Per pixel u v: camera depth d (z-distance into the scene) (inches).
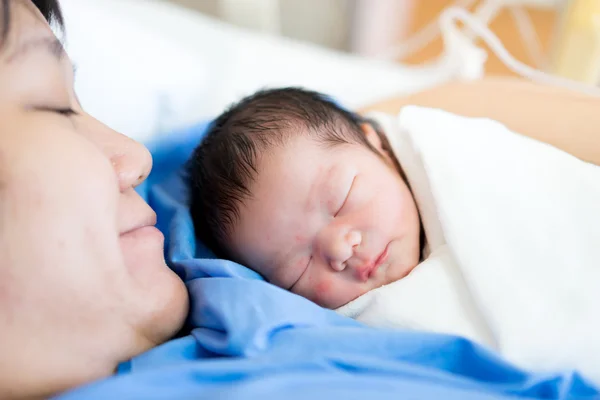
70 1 36.0
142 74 36.0
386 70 46.1
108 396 15.9
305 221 26.7
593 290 21.3
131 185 21.0
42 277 16.2
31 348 16.6
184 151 36.5
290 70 43.9
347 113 30.6
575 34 40.3
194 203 30.7
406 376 18.3
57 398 15.8
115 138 20.9
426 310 23.2
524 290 21.8
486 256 22.9
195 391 16.6
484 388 18.4
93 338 18.0
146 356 19.1
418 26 64.2
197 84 39.1
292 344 19.5
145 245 20.8
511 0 63.2
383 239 26.0
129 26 38.5
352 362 18.3
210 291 22.0
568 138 29.7
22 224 15.8
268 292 21.3
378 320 24.0
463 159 26.0
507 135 27.0
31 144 16.3
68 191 16.6
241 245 28.5
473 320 22.5
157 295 20.1
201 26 43.7
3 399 16.6
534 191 24.3
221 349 19.6
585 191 23.8
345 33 65.6
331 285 26.3
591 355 20.6
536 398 18.5
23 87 17.0
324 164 27.2
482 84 36.5
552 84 38.2
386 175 27.4
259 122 29.5
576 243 22.6
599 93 38.1
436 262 24.5
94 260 17.3
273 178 27.6
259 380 16.3
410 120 29.2
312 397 15.9
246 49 44.0
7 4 17.2
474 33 52.1
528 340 20.8
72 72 20.4
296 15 64.7
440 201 25.2
